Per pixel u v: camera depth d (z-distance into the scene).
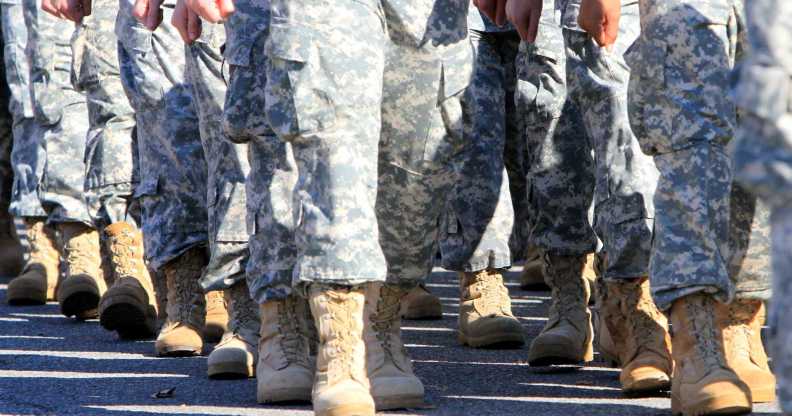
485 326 15.22
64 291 17.94
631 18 12.12
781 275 5.64
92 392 12.54
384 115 10.85
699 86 10.27
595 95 12.01
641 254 11.75
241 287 13.39
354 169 10.00
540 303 19.20
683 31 10.30
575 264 14.09
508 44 16.20
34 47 19.05
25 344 15.96
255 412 11.28
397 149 10.98
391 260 11.31
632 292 11.91
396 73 10.71
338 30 10.05
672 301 10.37
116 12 16.84
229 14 10.92
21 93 20.14
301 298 11.83
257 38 11.62
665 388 11.88
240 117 11.60
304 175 10.12
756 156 5.69
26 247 27.89
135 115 16.56
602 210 12.01
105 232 16.42
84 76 16.84
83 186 18.08
